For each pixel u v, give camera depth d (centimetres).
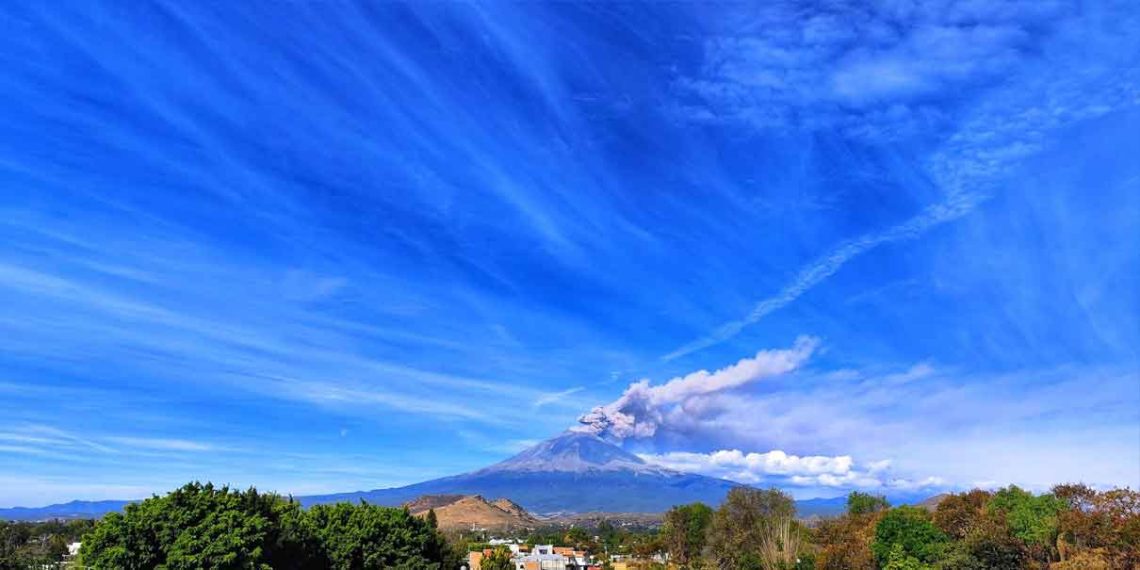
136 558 4538
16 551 8419
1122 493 7912
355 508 7456
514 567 12562
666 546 15762
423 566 7262
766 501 13525
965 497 10562
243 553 4800
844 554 10812
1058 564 7356
